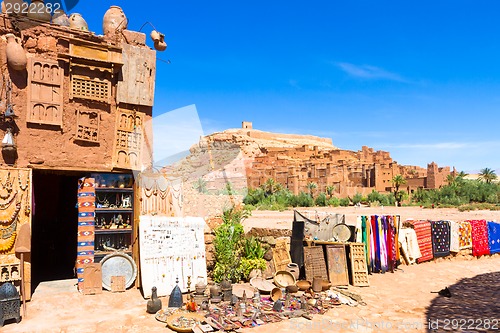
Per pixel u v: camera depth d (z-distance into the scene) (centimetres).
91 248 945
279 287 963
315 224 1197
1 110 845
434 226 1455
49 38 905
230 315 766
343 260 1086
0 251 817
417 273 1253
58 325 721
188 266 954
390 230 1282
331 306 872
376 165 10031
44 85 901
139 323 738
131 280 942
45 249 1235
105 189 976
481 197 7744
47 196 1282
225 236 1041
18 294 742
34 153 888
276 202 7031
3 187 831
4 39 859
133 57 1000
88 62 941
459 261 1484
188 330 698
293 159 13600
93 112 957
